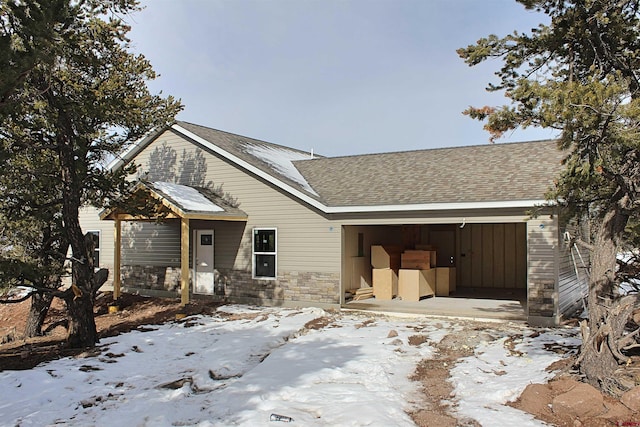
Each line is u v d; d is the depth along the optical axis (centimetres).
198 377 768
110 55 1090
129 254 1731
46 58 662
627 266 815
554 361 748
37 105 905
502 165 1358
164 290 1642
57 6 696
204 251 1556
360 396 641
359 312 1290
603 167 585
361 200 1316
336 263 1334
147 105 1212
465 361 809
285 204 1415
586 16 690
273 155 1802
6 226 1045
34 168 1006
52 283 1209
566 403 554
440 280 1535
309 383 706
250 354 896
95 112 998
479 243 1762
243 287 1474
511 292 1603
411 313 1241
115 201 1183
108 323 1284
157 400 669
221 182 1536
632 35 696
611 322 630
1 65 609
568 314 1214
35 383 741
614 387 593
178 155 1634
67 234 986
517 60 754
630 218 768
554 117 570
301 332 1074
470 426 539
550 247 1085
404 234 1748
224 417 593
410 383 712
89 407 653
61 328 1309
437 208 1193
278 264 1419
